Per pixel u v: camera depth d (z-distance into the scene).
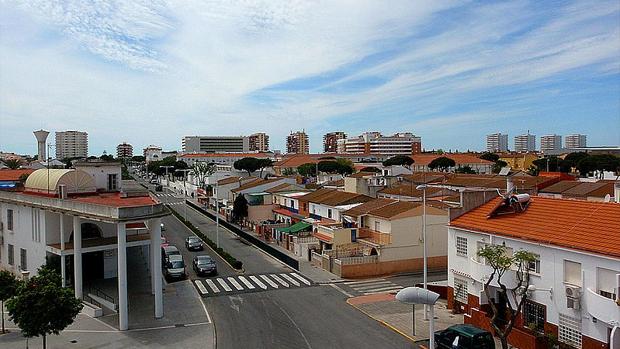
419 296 20.09
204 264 44.97
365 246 47.16
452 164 153.38
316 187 84.56
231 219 80.12
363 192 67.00
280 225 64.56
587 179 78.56
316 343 27.41
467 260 30.95
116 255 41.66
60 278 28.94
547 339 24.45
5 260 43.16
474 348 23.73
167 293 37.97
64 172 40.47
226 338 28.33
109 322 30.66
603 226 24.47
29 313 23.27
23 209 39.88
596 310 22.09
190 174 144.88
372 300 35.88
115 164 46.25
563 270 24.33
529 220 28.36
